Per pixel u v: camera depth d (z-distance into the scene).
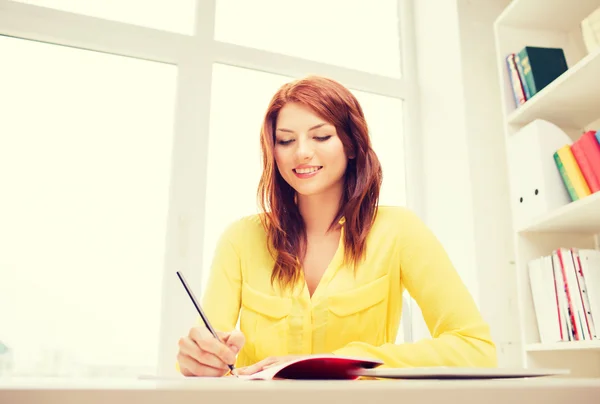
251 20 2.10
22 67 1.74
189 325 1.68
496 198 1.86
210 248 1.79
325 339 1.08
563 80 1.47
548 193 1.51
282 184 1.25
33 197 1.64
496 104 1.98
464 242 1.84
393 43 2.35
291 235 1.22
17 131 1.68
